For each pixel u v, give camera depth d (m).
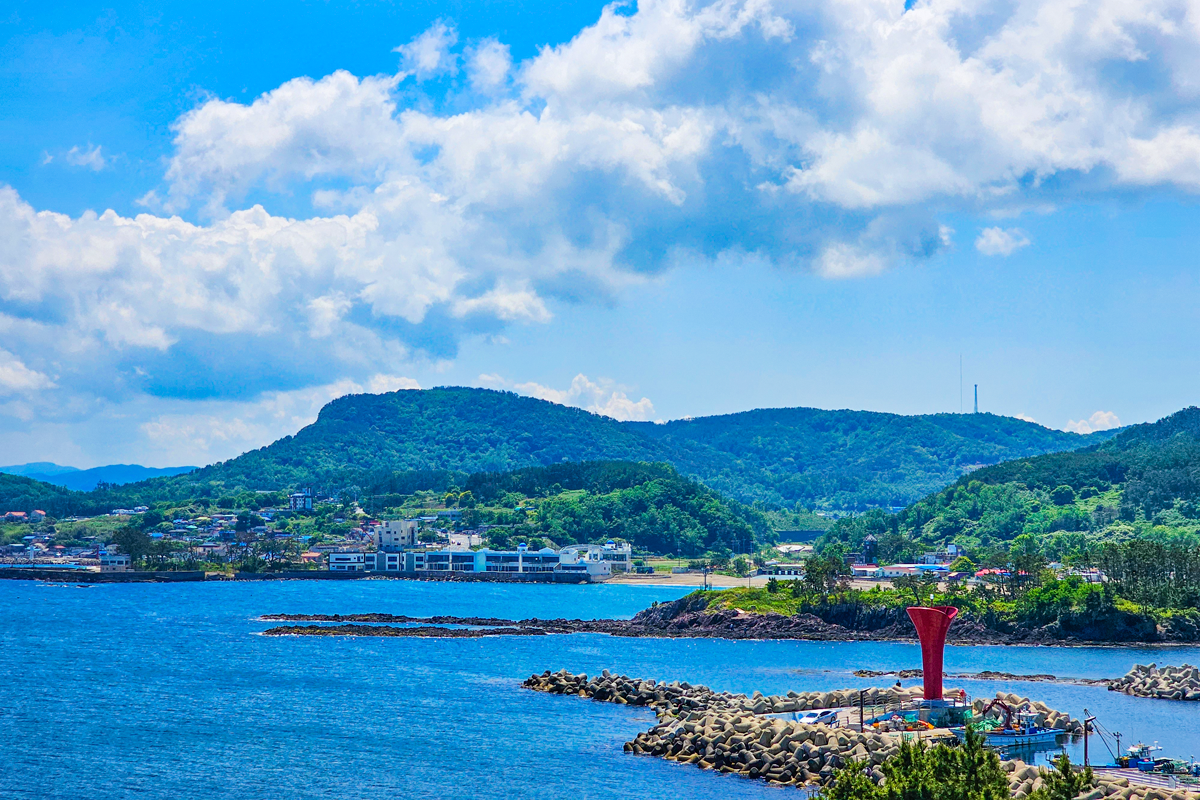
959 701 142.88
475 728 151.12
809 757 125.38
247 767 130.00
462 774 126.75
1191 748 140.62
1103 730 150.12
